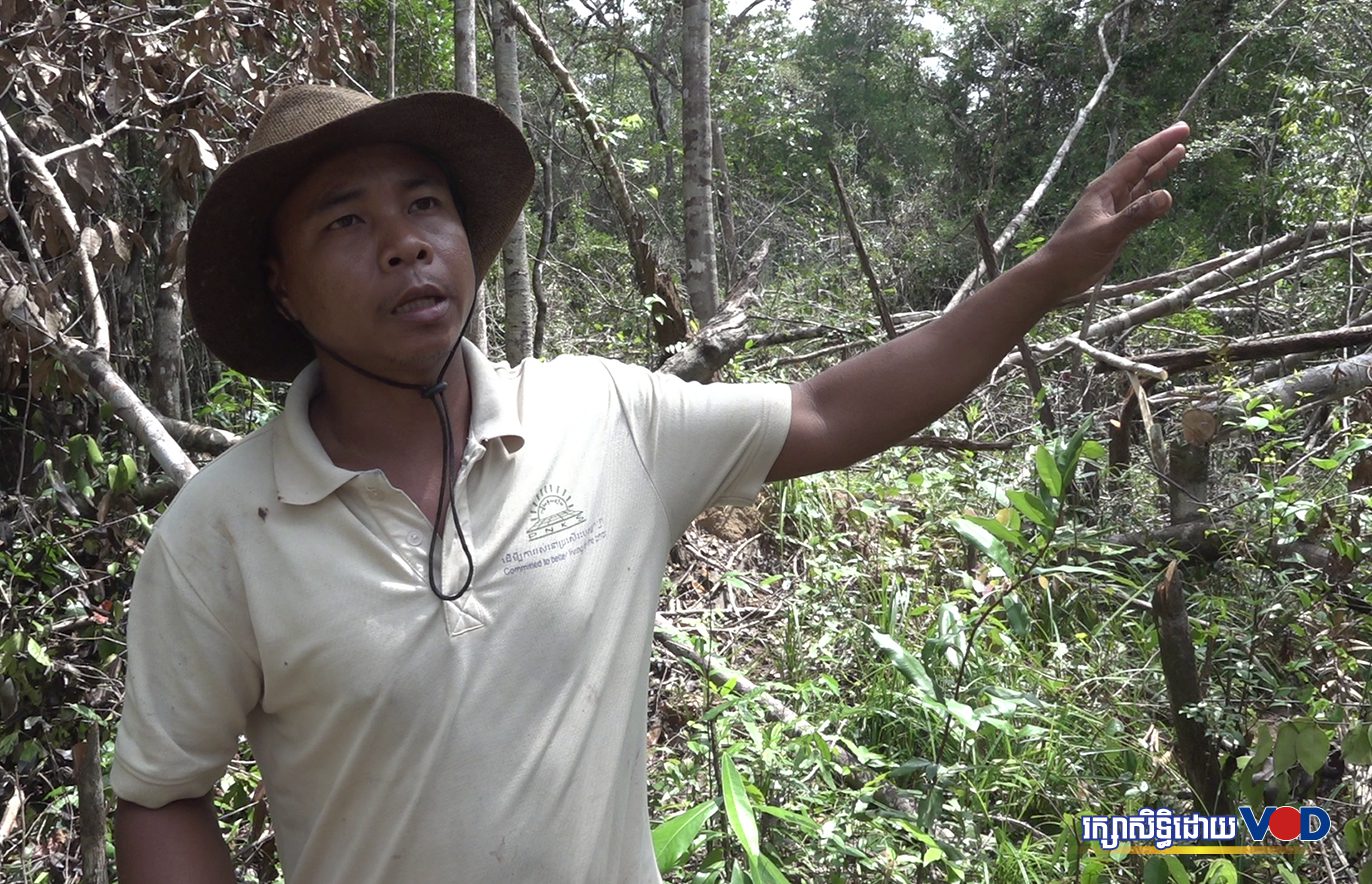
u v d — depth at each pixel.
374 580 1.25
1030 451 4.33
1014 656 3.33
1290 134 7.05
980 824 2.73
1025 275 1.47
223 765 1.34
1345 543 3.02
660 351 5.30
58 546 3.14
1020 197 14.19
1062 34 14.70
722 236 10.92
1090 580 3.71
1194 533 3.65
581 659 1.32
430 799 1.24
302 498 1.26
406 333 1.29
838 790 2.60
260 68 3.71
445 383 1.34
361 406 1.36
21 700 2.89
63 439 3.59
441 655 1.25
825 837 2.32
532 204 9.67
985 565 3.87
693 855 2.51
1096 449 2.29
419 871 1.26
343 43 3.96
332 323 1.32
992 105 15.33
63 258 3.29
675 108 14.65
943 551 4.16
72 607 3.01
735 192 12.39
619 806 1.37
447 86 8.69
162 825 1.31
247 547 1.27
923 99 17.69
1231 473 4.08
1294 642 3.12
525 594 1.29
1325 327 5.50
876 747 3.05
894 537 4.46
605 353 6.15
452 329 1.31
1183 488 3.69
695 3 6.48
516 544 1.31
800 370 6.23
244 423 4.30
